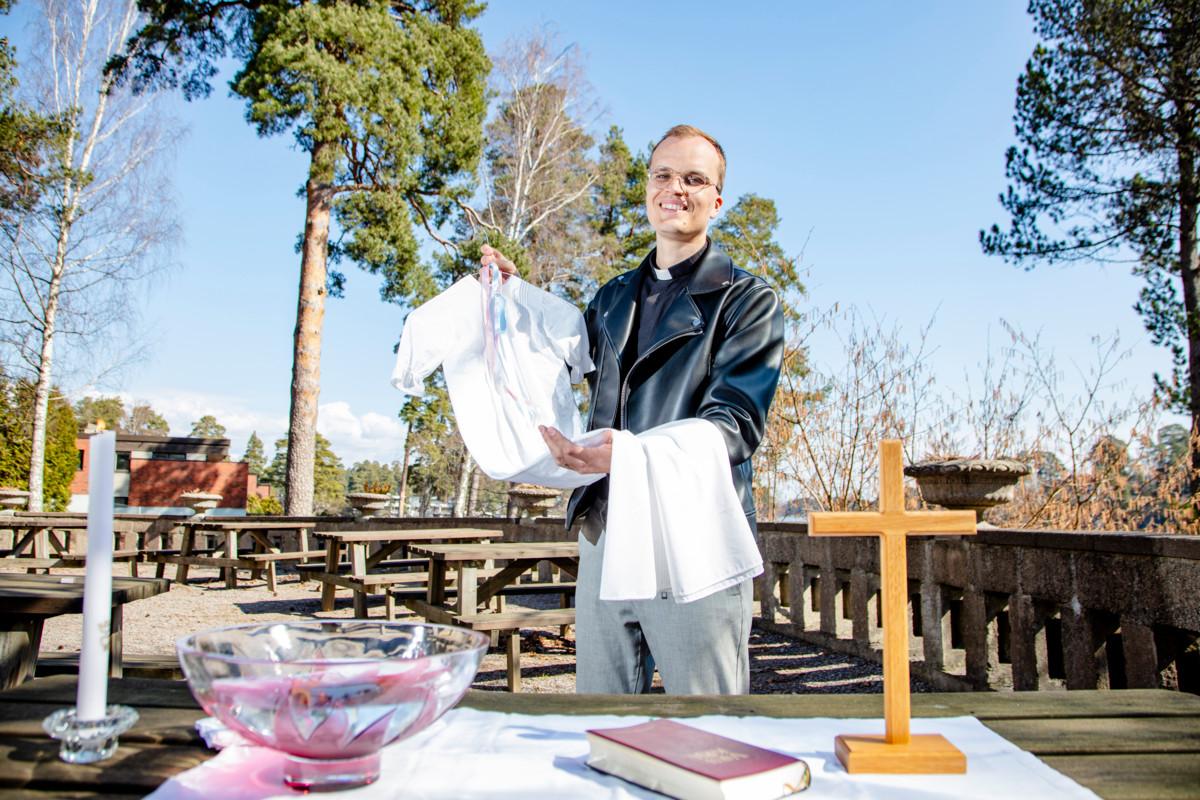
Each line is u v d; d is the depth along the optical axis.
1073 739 1.07
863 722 1.15
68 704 1.15
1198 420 7.98
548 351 1.94
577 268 24.27
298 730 0.80
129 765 0.92
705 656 1.66
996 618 4.16
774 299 1.77
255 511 28.11
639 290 1.94
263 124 13.83
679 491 1.33
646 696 1.31
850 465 6.87
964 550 4.27
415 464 35.09
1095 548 3.29
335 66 13.68
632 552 1.32
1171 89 11.23
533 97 21.59
